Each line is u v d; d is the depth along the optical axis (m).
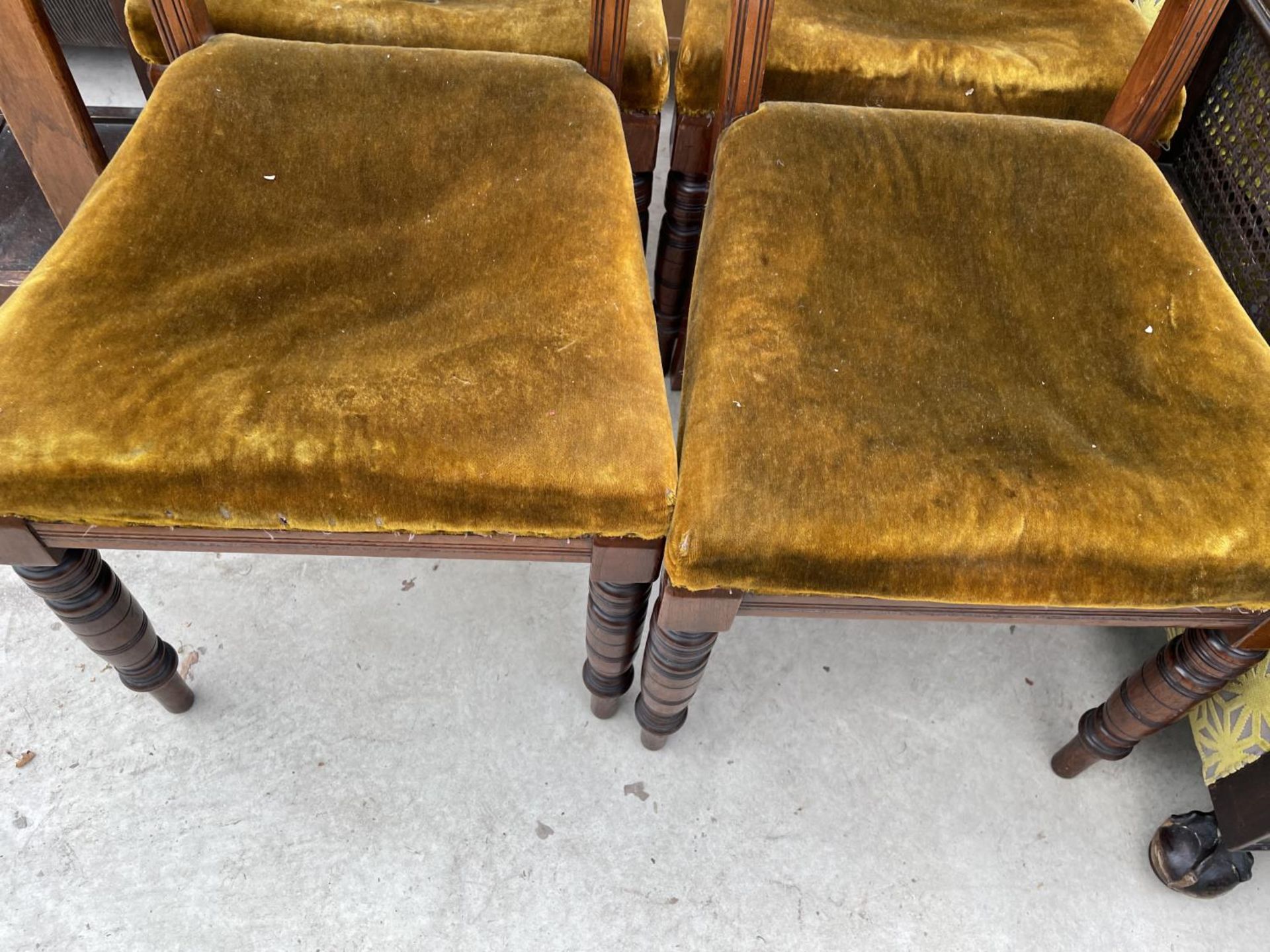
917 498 0.56
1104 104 0.89
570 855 0.81
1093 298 0.68
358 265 0.65
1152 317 0.67
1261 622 0.62
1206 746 0.82
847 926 0.79
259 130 0.69
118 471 0.53
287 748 0.85
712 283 0.66
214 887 0.77
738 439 0.57
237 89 0.70
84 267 0.60
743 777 0.86
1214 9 0.71
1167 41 0.74
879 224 0.70
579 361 0.59
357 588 0.96
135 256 0.62
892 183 0.72
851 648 0.96
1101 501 0.57
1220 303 0.67
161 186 0.66
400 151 0.70
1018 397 0.63
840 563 0.56
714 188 0.72
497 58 0.75
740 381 0.60
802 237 0.68
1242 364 0.63
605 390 0.58
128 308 0.59
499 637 0.94
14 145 1.10
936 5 0.95
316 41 0.86
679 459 0.60
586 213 0.67
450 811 0.82
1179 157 1.04
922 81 0.87
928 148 0.73
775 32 0.88
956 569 0.56
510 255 0.66
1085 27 0.92
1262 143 0.89
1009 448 0.60
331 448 0.55
